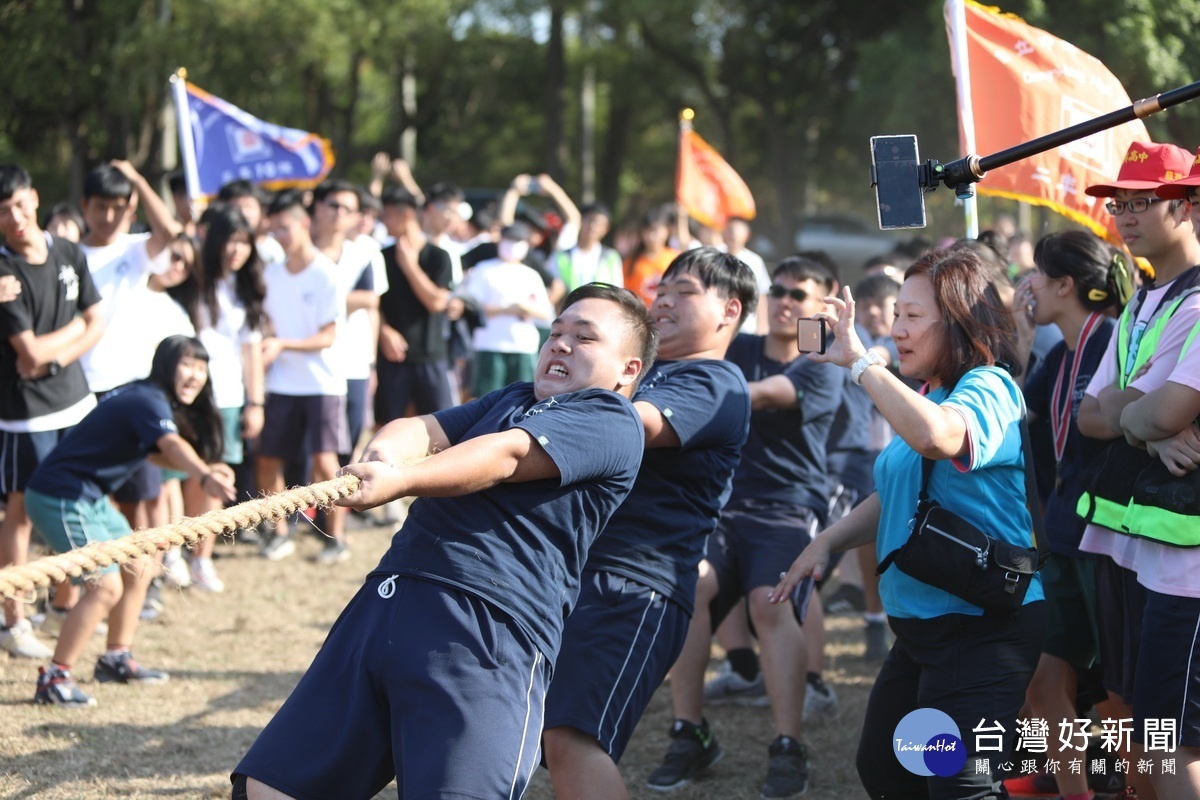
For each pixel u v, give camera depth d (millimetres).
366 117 28281
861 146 25062
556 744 3301
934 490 3352
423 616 2721
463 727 2637
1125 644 3672
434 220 8984
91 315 5926
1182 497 3320
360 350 7969
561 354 3082
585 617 3379
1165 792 3309
